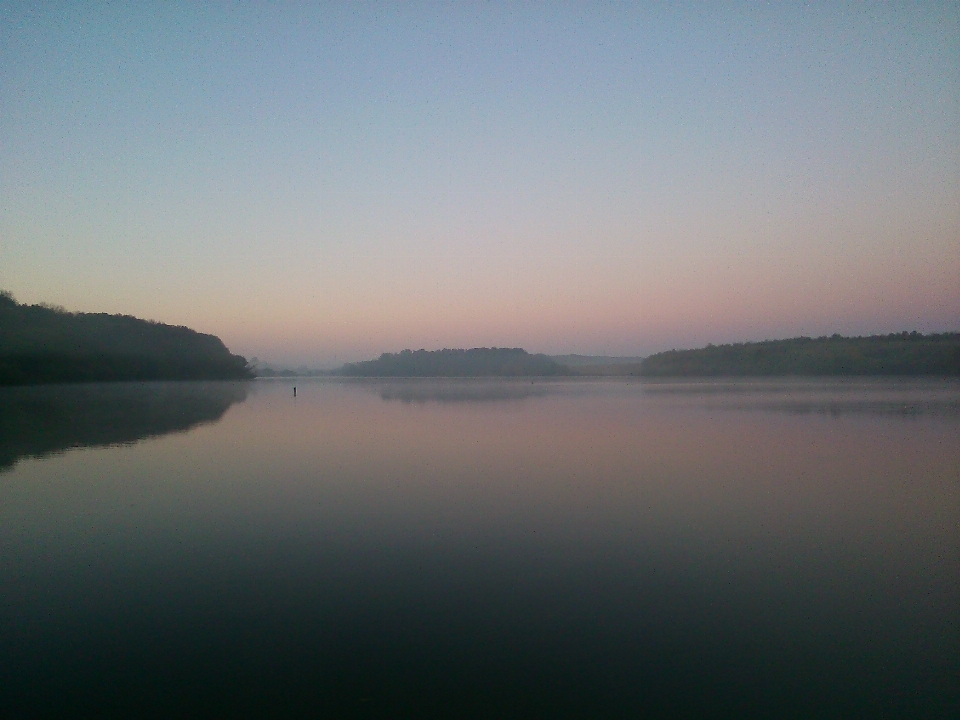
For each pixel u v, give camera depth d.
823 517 7.77
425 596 5.25
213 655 4.23
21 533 7.22
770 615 4.83
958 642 4.34
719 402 28.53
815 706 3.57
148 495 9.23
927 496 8.88
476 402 30.72
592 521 7.64
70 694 3.71
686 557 6.24
